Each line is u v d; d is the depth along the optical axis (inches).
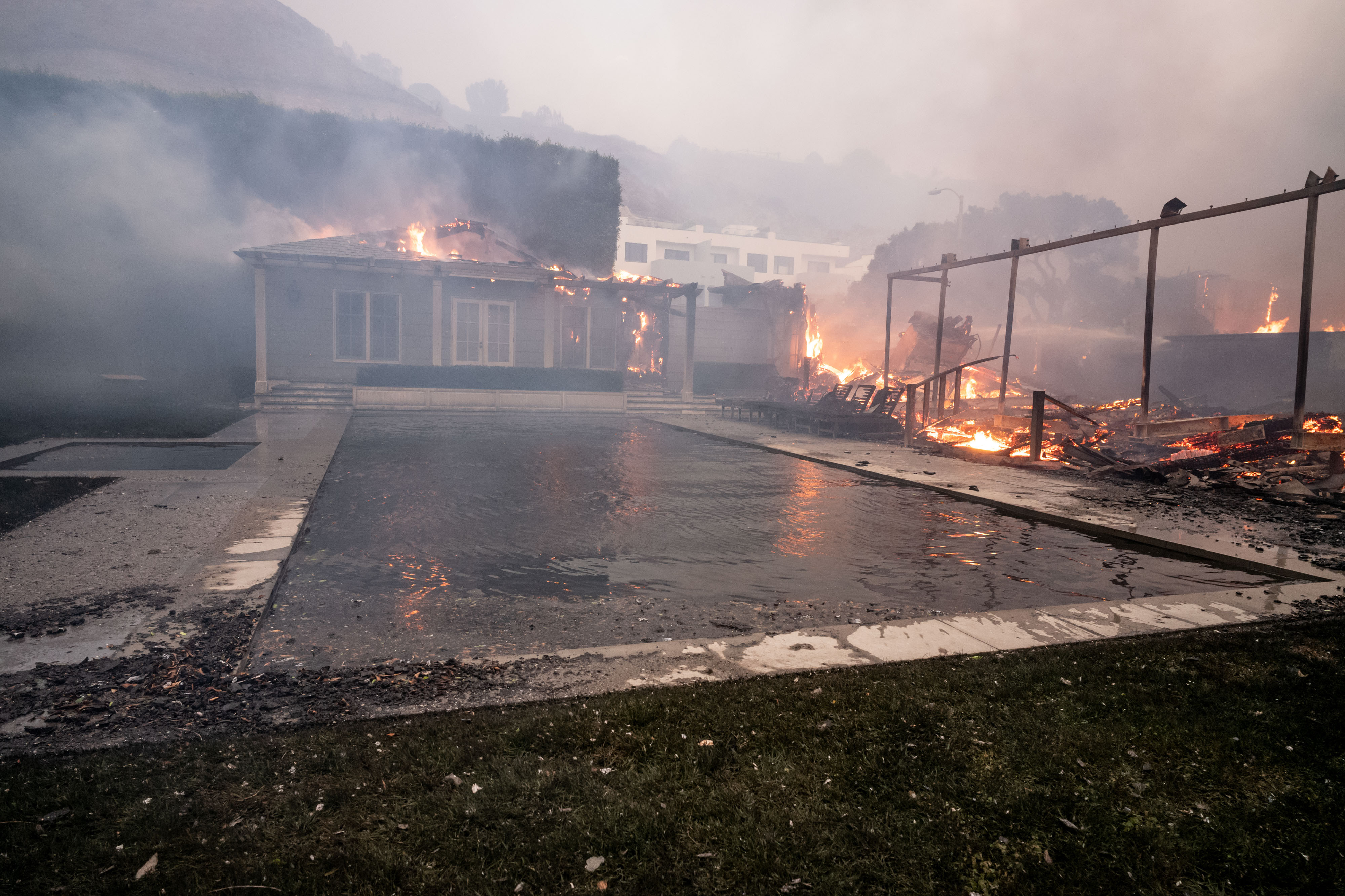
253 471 423.8
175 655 164.6
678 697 143.2
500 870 91.4
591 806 104.1
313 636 187.2
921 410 914.1
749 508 383.6
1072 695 146.8
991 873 92.9
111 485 367.9
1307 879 92.5
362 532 303.1
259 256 893.8
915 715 135.6
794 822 101.3
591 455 581.6
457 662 167.2
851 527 342.3
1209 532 321.1
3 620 184.1
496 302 1081.4
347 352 1016.2
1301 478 443.5
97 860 92.5
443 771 114.4
